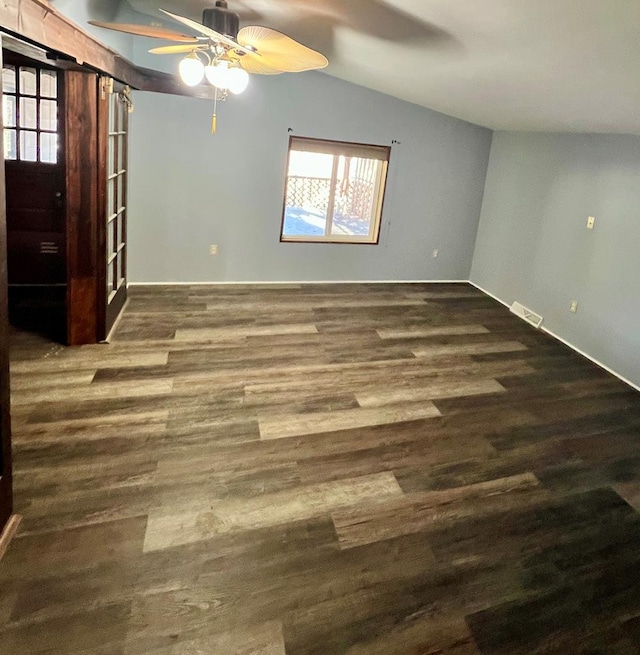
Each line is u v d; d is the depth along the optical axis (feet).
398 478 8.97
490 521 8.16
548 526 8.16
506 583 7.00
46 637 5.69
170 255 18.03
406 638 6.08
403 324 16.52
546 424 11.20
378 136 18.79
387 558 7.23
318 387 11.90
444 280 21.89
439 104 17.04
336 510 8.07
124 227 15.19
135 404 10.48
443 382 12.75
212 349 13.35
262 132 17.47
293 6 9.96
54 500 7.70
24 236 15.96
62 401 10.34
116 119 13.41
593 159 14.99
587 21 6.10
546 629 6.37
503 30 7.50
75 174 11.59
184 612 6.15
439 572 7.08
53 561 6.64
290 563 7.00
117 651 5.62
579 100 10.30
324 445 9.71
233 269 18.85
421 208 20.33
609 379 13.79
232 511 7.84
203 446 9.34
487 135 20.12
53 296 15.93
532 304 17.85
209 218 17.95
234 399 11.04
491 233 20.40
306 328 15.40
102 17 13.09
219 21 8.58
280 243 19.02
